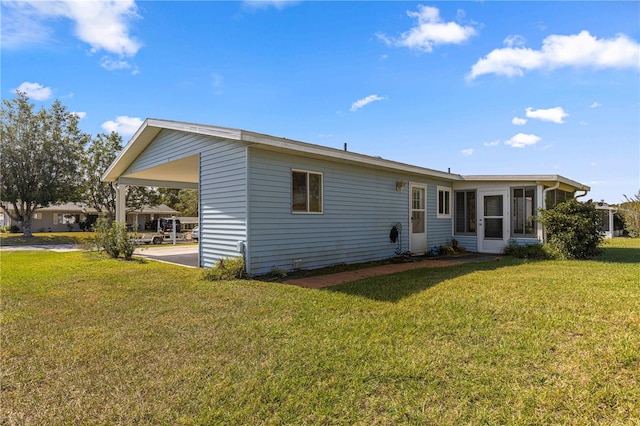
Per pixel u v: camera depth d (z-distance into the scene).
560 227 9.67
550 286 5.57
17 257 12.14
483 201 12.12
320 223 8.53
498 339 3.47
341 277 7.08
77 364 3.14
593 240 9.62
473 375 2.79
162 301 5.20
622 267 7.62
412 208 11.38
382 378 2.78
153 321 4.28
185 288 6.04
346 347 3.36
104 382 2.81
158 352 3.37
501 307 4.45
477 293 5.23
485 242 12.02
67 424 2.28
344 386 2.68
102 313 4.64
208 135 7.66
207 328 3.99
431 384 2.68
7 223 35.84
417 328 3.82
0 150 24.27
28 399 2.58
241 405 2.46
